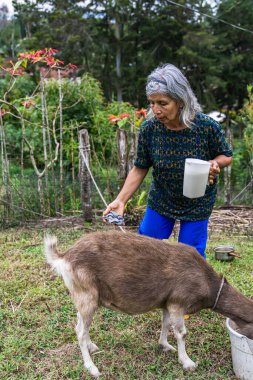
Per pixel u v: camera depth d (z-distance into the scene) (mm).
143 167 3764
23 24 24812
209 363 3293
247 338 2922
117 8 21984
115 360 3348
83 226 6559
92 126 8414
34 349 3486
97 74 22406
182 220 3660
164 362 3324
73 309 4078
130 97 22516
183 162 3426
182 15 22219
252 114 8453
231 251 5367
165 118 3246
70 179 7699
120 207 3754
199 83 22016
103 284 3113
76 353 3430
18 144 9039
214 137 3389
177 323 3152
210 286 3168
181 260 3158
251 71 23359
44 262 5180
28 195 7109
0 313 3980
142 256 3123
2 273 4852
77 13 22672
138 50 23094
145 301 3125
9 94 11711
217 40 22016
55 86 8516
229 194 7969
